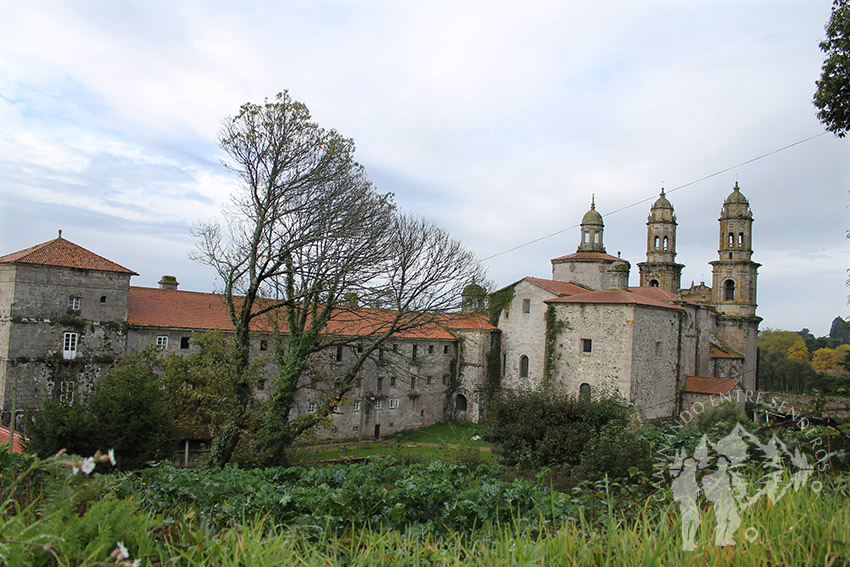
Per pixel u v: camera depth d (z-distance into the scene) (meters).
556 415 22.08
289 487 10.61
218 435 24.69
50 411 21.23
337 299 24.73
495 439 23.12
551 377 42.12
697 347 46.31
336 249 23.42
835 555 3.75
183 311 38.41
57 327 33.34
